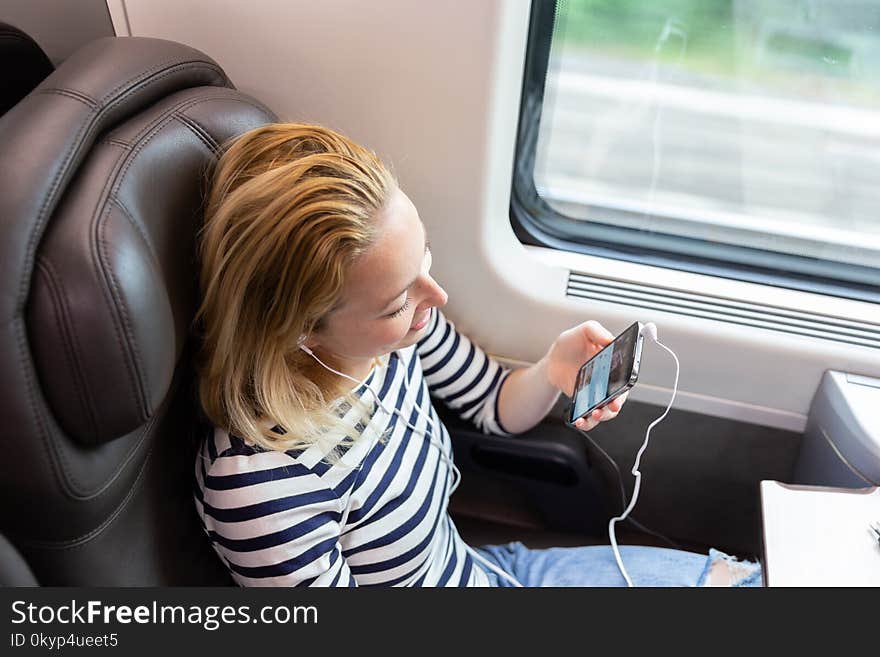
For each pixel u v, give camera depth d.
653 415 1.41
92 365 0.70
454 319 1.36
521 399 1.25
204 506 0.93
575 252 1.38
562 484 1.35
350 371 0.98
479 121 1.14
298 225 0.78
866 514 1.02
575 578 1.23
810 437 1.32
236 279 0.82
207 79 0.99
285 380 0.89
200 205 0.87
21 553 0.78
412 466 1.04
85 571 0.80
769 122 1.26
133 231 0.74
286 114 1.19
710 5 1.17
